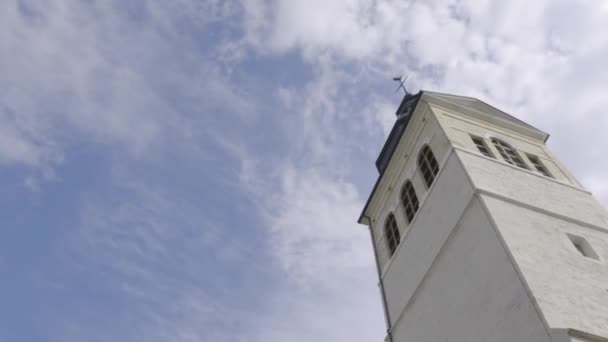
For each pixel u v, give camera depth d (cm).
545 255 2177
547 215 2506
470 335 2203
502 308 2048
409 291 2873
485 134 3288
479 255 2325
